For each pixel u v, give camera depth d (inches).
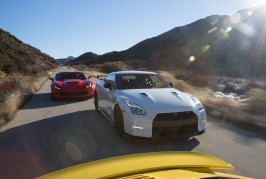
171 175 77.2
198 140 217.6
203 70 1401.3
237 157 180.2
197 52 3383.4
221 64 2659.9
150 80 266.2
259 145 206.1
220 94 530.6
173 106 198.1
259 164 168.1
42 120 298.5
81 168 82.0
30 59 2829.7
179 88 522.6
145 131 190.9
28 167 162.2
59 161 171.6
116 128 227.1
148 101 204.1
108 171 79.0
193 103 210.2
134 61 2989.7
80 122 285.0
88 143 208.2
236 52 2854.3
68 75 506.0
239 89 639.8
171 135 193.6
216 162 95.2
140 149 194.7
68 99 474.9
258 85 654.5
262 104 318.7
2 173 153.9
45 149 195.2
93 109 368.5
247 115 285.0
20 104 395.2
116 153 186.1
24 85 604.7
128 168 81.9
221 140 218.2
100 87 313.4
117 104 222.8
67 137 226.4
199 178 74.5
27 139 221.8
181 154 99.5
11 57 2284.7
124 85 252.1
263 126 247.3
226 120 294.5
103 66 1675.7
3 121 281.0
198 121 201.5
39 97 510.9
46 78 1133.1
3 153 187.3
